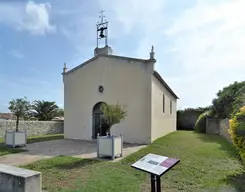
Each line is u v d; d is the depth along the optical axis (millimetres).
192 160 8484
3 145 12516
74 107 16297
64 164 7777
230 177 6312
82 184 5605
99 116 15312
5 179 3947
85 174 6539
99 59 15508
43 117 25047
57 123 22266
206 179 6152
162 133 17562
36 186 3875
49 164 7773
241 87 18125
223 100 19766
